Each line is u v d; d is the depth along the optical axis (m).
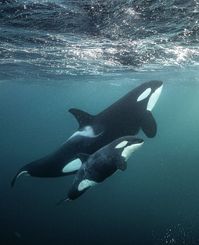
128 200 26.06
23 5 9.15
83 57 16.47
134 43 13.12
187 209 23.53
